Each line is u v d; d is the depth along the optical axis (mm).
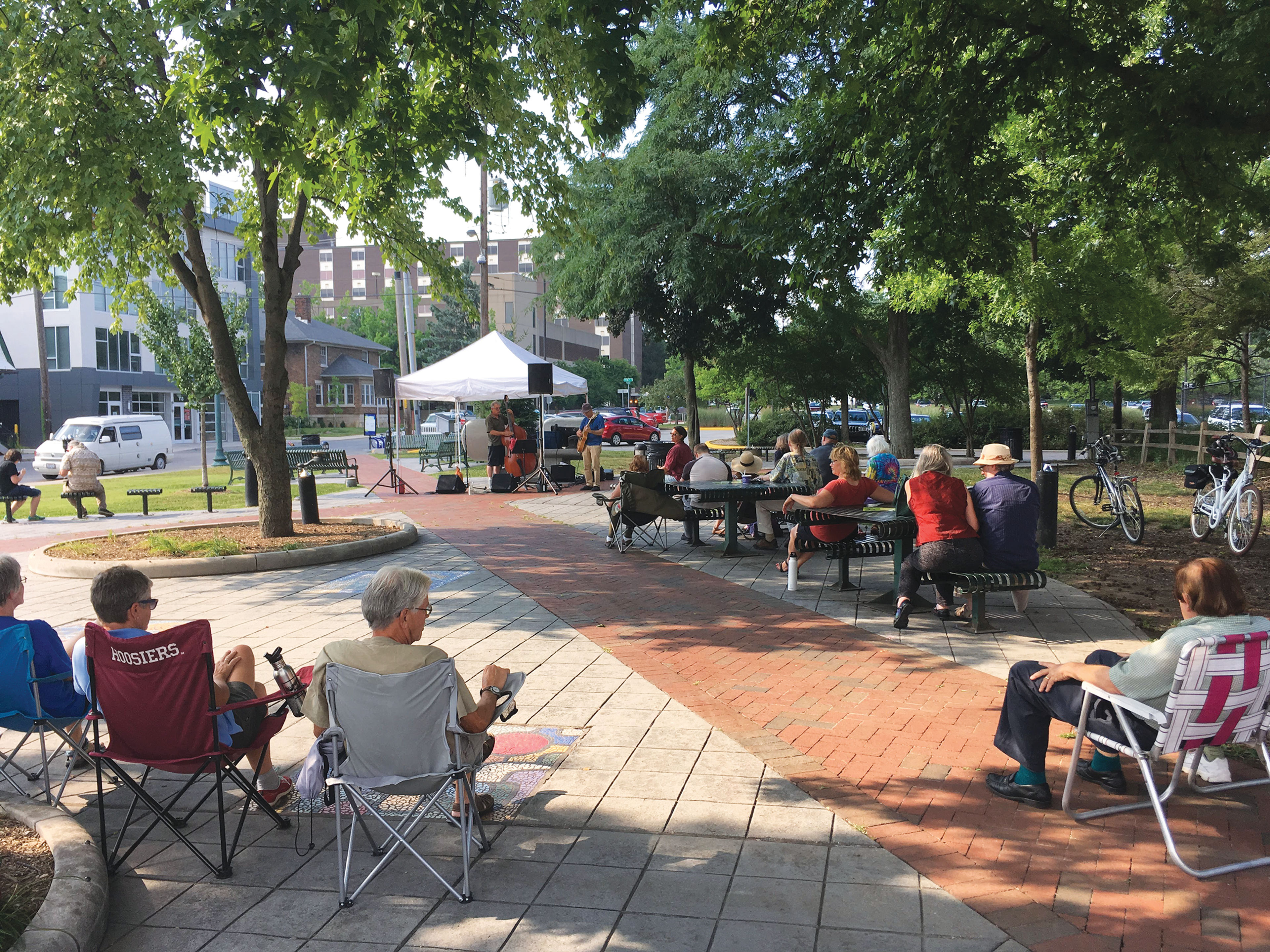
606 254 22766
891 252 10320
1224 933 3096
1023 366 27688
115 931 3295
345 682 3455
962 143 9195
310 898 3498
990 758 4688
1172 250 15984
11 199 9742
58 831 3811
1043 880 3471
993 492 7168
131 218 9672
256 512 17156
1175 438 22312
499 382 20266
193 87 8445
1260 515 10125
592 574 10109
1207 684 3498
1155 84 8211
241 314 27250
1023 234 13609
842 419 33062
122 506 19250
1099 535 12250
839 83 10219
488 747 4004
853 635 7219
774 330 25625
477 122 9281
